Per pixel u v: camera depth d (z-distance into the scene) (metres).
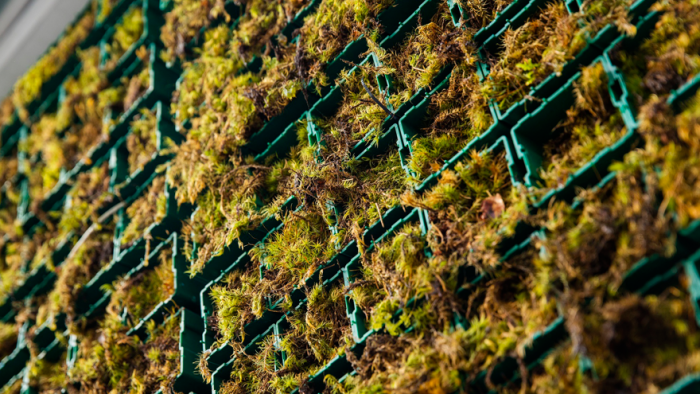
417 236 2.67
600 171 2.34
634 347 2.02
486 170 2.65
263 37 3.73
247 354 3.13
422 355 2.41
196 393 3.37
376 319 2.61
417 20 3.14
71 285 4.27
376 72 3.09
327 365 2.76
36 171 5.62
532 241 2.33
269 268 3.12
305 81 3.37
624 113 2.31
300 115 3.50
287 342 2.96
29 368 4.33
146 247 3.83
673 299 2.06
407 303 2.57
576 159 2.45
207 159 3.61
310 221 3.12
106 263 4.24
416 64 3.03
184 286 3.59
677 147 2.13
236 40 3.78
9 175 6.07
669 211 2.06
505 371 2.31
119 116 4.86
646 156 2.16
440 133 2.92
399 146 2.94
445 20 3.08
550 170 2.51
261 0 3.85
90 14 5.84
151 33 4.71
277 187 3.38
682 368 1.92
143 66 4.86
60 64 5.82
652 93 2.34
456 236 2.55
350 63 3.20
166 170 4.07
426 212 2.71
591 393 2.03
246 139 3.52
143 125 4.41
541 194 2.41
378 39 3.26
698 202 2.02
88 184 4.80
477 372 2.29
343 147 3.14
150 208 4.00
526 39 2.72
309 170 3.13
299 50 3.40
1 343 4.89
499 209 2.52
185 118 4.00
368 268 2.78
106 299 4.07
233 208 3.37
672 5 2.37
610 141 2.35
